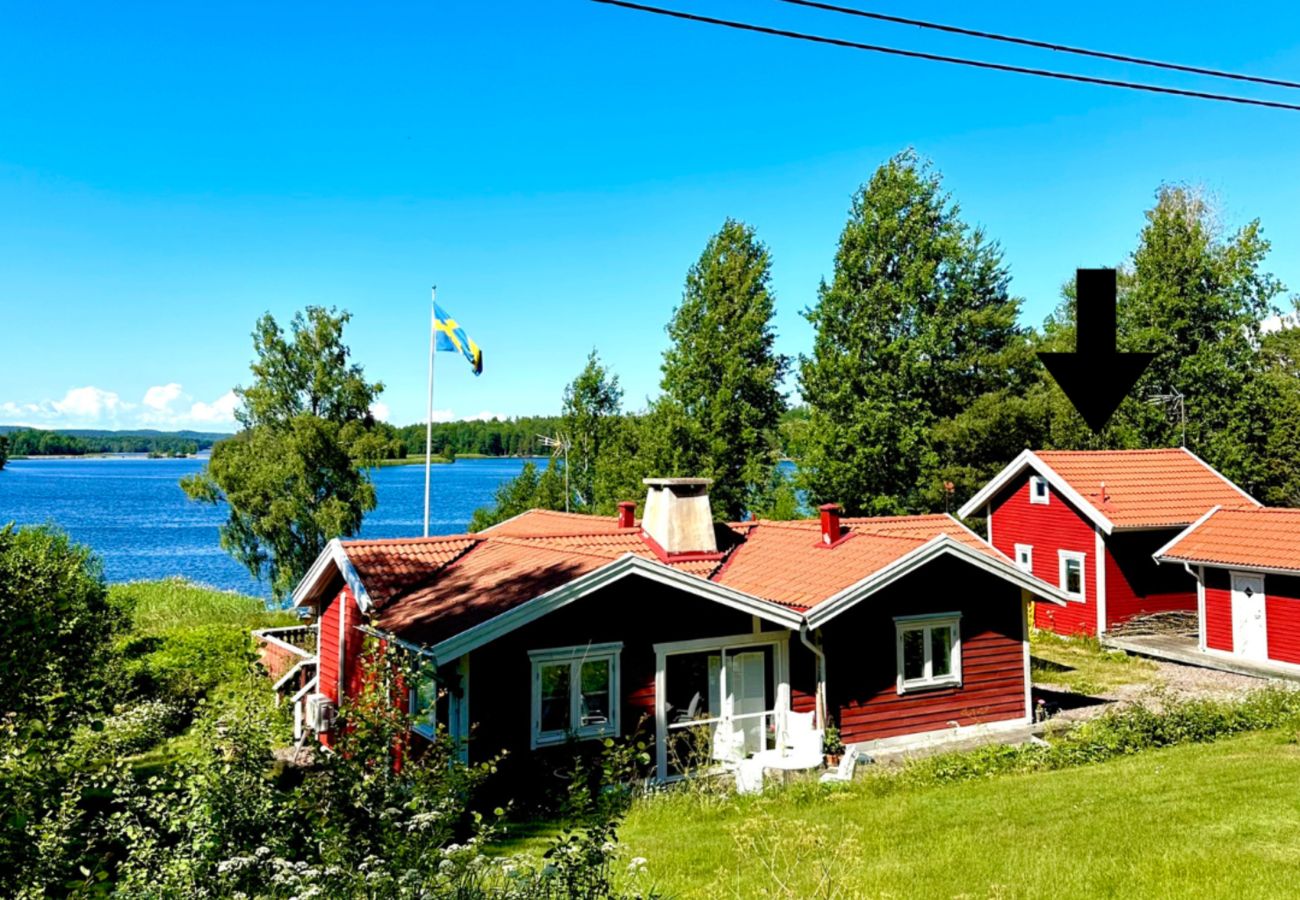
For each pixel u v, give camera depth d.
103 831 9.99
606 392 43.16
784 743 16.58
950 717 18.34
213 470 36.16
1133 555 28.02
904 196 39.09
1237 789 12.33
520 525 26.14
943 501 37.19
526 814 13.84
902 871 9.66
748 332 36.56
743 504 37.12
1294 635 23.16
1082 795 12.55
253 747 8.12
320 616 20.67
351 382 38.31
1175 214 37.94
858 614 17.55
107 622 22.06
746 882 9.38
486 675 14.46
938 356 40.12
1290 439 36.28
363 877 6.39
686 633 16.30
